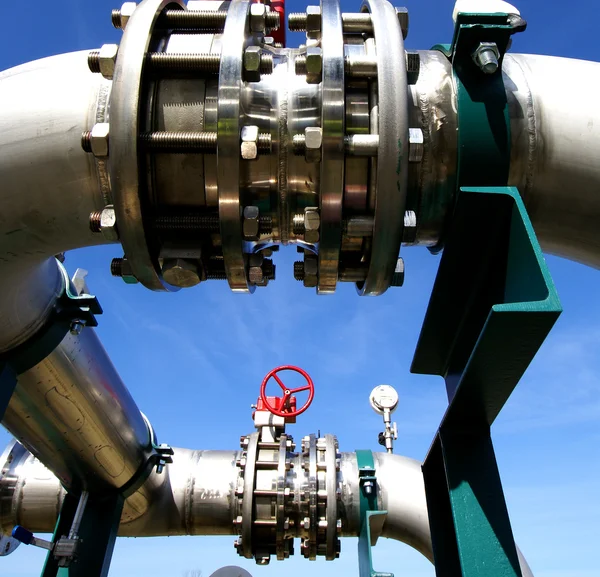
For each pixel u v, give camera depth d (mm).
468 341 799
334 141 639
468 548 754
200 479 1614
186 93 705
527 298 617
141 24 694
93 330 1217
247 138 636
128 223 670
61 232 799
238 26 687
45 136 738
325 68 648
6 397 963
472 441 830
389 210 649
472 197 673
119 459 1370
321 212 667
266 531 1495
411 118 696
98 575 1330
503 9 689
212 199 720
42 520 1593
